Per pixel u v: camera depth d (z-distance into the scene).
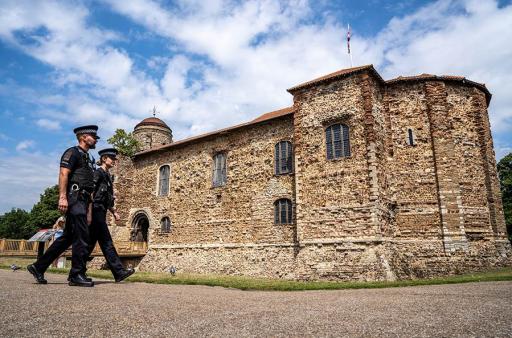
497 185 19.69
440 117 18.48
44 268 6.70
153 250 26.42
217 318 4.25
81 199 6.86
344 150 17.77
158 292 6.71
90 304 4.55
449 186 17.72
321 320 4.33
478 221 18.22
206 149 25.19
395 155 18.70
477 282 11.91
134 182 29.59
